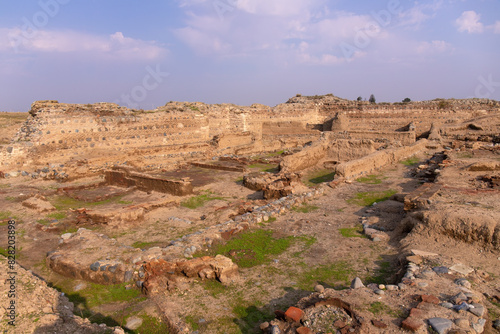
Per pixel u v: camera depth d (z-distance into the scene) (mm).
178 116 25422
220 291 6312
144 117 23250
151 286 6223
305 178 17234
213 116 31141
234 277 6738
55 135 18922
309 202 12062
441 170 14227
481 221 6934
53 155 18859
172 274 6648
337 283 6426
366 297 5184
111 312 5754
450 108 34094
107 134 21297
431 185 11352
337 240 8602
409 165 18547
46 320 4723
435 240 7332
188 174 18703
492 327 4469
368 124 37031
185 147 24031
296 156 18094
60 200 13336
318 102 39562
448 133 27078
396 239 8273
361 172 16203
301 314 4809
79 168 17359
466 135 24734
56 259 7332
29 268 7473
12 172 16812
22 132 18766
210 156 24484
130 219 10609
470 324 4355
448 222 7324
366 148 19703
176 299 6031
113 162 19328
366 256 7535
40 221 10344
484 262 6281
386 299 5109
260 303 5887
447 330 4215
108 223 10211
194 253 7734
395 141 23828
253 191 14539
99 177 17656
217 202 13031
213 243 8320
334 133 28266
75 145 19844
